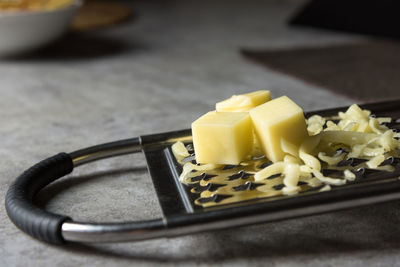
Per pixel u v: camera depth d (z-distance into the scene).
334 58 0.63
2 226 0.31
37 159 0.39
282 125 0.29
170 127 0.44
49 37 0.67
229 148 0.30
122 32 0.90
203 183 0.29
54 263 0.28
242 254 0.28
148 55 0.72
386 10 0.76
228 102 0.32
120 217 0.31
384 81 0.51
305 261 0.27
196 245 0.29
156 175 0.30
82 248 0.29
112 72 0.63
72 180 0.35
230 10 1.12
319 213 0.27
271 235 0.29
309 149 0.30
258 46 0.74
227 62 0.66
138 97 0.52
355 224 0.30
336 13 0.83
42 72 0.64
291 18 0.91
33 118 0.47
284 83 0.54
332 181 0.28
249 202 0.27
